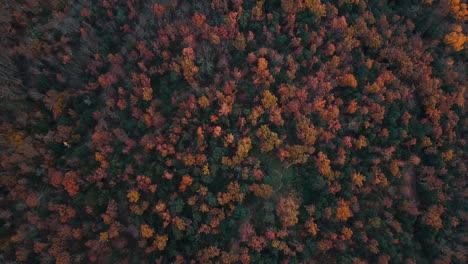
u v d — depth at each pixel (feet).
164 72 286.46
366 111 286.25
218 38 276.41
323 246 255.91
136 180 257.55
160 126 269.85
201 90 269.85
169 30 280.31
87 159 271.69
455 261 288.51
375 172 282.77
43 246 247.70
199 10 293.23
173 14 295.07
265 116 274.36
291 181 274.98
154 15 293.64
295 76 293.43
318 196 270.05
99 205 258.37
